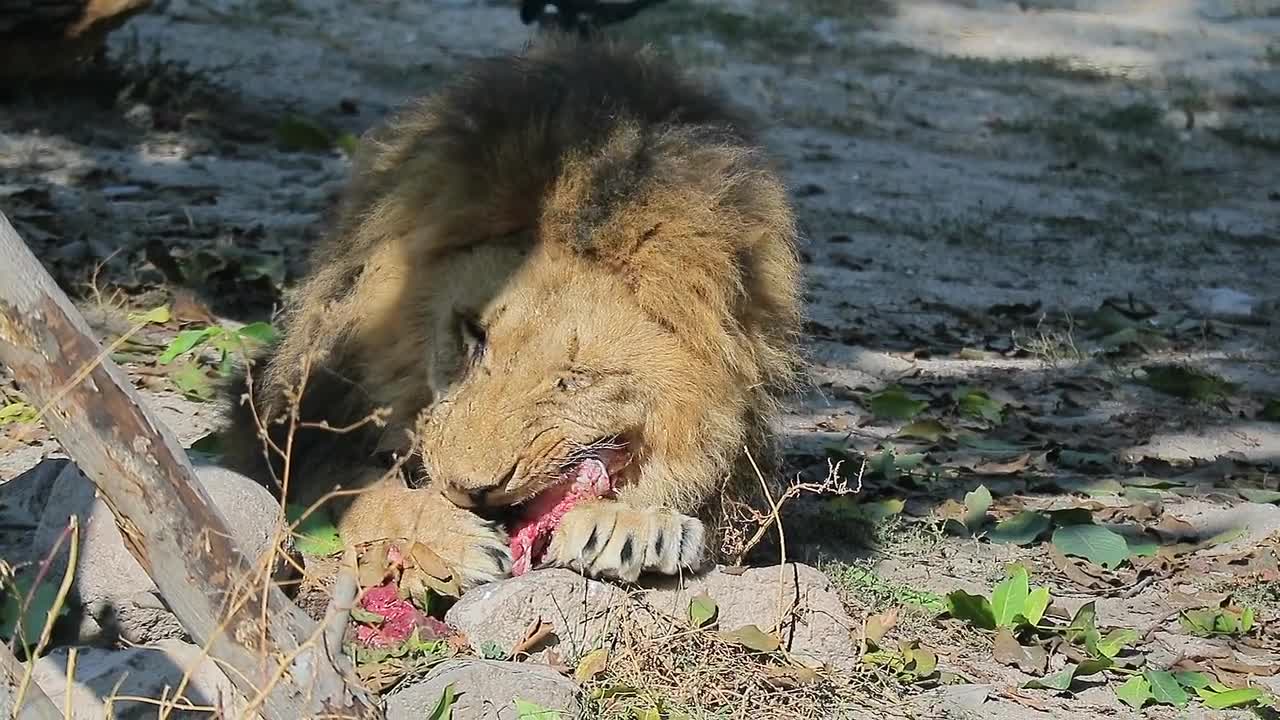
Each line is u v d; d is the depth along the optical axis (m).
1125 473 10.13
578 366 6.41
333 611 4.63
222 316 11.59
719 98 7.44
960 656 6.97
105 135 17.08
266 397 7.64
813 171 20.25
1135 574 8.24
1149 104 26.91
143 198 14.97
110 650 5.93
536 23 25.91
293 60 23.52
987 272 16.02
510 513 6.85
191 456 7.72
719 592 6.67
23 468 8.23
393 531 6.73
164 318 10.84
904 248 16.69
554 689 5.75
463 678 5.75
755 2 32.97
